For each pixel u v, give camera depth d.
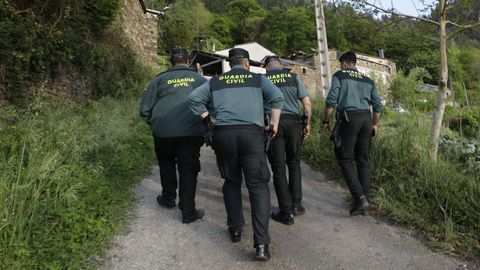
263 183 3.19
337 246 3.37
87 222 3.44
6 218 2.91
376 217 3.97
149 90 3.92
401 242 3.44
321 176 5.44
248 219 3.93
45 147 4.21
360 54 27.47
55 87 7.68
